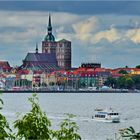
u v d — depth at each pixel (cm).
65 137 3491
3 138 3497
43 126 3519
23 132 3481
